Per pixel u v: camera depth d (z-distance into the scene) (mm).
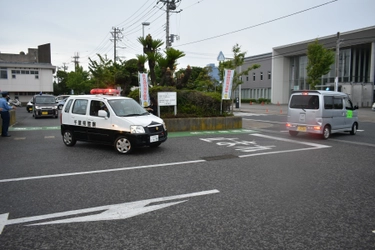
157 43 15133
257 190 5211
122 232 3619
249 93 55906
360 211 4289
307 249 3229
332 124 11633
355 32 36156
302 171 6539
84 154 8312
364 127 16031
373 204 4570
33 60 48844
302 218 4035
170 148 9273
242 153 8547
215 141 10711
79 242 3373
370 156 8203
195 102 14719
